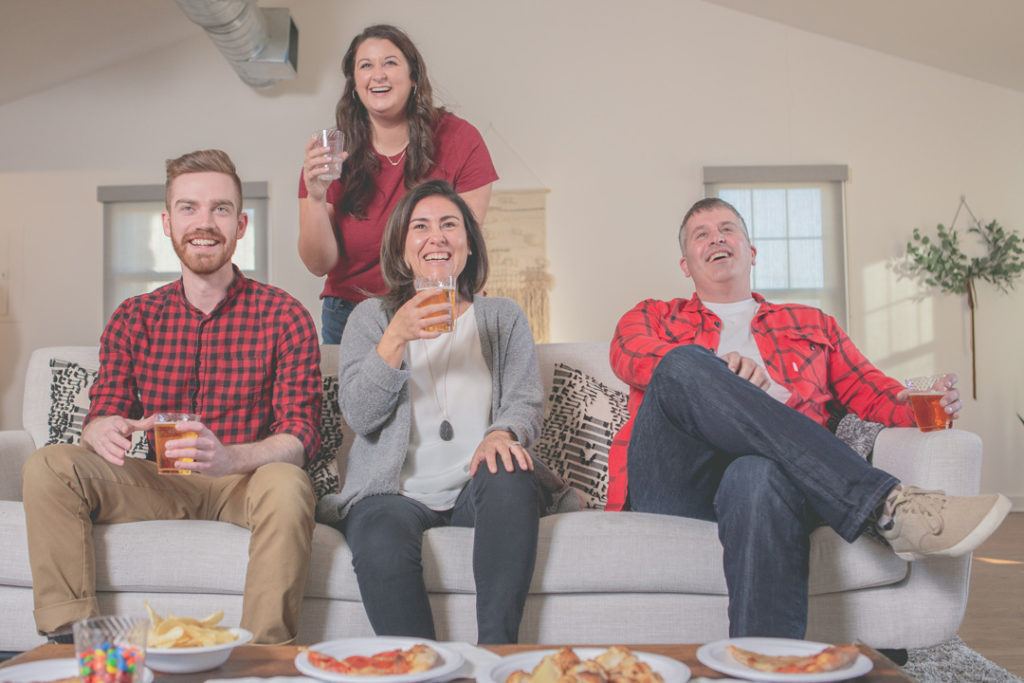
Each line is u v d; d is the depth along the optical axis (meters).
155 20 6.33
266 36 6.09
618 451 2.19
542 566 1.85
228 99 6.79
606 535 1.87
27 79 6.54
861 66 6.73
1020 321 6.64
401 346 1.96
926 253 6.62
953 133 6.71
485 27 6.77
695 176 6.68
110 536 1.89
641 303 2.43
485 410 2.11
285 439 2.00
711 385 1.78
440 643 1.26
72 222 6.79
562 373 2.46
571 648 1.19
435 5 6.79
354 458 2.06
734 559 1.65
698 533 1.88
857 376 2.29
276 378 2.16
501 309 2.19
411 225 2.14
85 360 2.50
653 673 1.05
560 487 2.08
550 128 6.71
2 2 5.44
